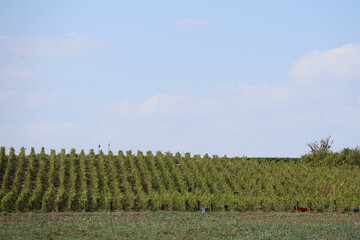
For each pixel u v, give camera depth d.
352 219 67.06
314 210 75.94
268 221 64.44
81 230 55.50
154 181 87.25
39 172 84.50
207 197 76.62
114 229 56.78
